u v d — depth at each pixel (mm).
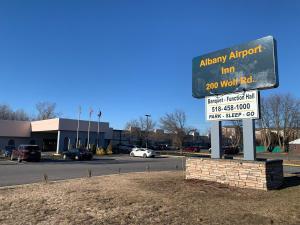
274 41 13852
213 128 15586
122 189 12625
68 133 57781
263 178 12633
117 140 92688
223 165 14094
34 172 23406
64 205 9930
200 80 16469
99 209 9352
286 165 34188
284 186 13484
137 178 16266
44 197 11266
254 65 14250
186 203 10070
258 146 93875
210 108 15836
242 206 9742
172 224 7844
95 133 61656
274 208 9484
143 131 97375
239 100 14672
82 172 23406
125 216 8578
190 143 110062
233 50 15125
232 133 107312
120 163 35156
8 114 105125
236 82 14805
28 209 9508
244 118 14359
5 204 10242
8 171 24203
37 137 67062
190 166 15664
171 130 90688
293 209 9352
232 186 13375
